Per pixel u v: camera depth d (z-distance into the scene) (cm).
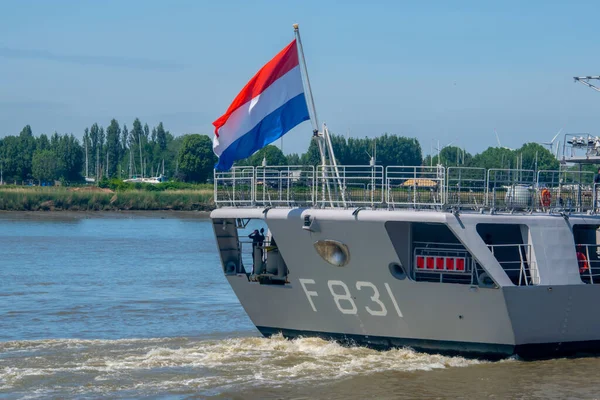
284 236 2459
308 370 2339
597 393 2169
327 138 2592
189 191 11919
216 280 4647
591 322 2475
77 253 6188
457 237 2255
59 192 11031
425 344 2439
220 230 2659
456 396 2133
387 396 2130
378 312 2430
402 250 2358
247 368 2375
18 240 7238
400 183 2372
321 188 2492
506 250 2583
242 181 2627
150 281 4584
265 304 2639
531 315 2323
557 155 3000
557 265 2395
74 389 2181
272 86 2644
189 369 2375
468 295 2275
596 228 2677
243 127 2634
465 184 2342
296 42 2633
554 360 2467
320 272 2450
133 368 2389
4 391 2156
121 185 12731
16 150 17238
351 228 2327
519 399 2114
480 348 2373
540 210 2464
